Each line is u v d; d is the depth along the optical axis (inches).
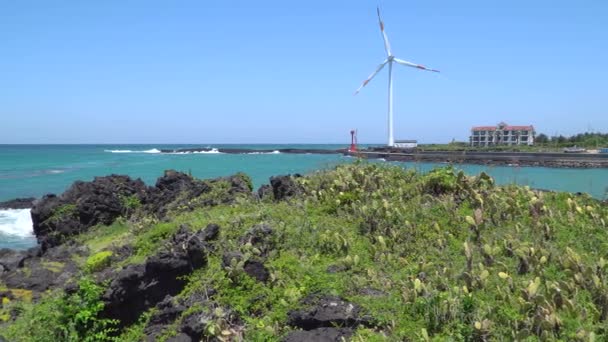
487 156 2691.9
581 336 289.6
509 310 317.7
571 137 4407.0
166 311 381.4
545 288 342.0
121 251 520.4
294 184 590.6
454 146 3850.9
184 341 350.0
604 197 658.2
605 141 4121.6
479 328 298.4
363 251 415.5
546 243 406.3
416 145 4173.2
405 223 446.9
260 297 367.2
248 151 5546.3
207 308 362.6
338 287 358.9
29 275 583.8
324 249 420.2
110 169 2861.7
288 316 345.1
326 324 335.0
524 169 2410.2
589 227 439.5
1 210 1366.9
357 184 530.3
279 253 413.1
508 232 427.2
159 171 2664.9
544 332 293.7
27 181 2197.3
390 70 3302.2
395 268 391.9
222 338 338.0
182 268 400.8
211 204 732.0
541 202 470.3
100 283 410.6
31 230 1139.9
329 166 637.3
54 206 904.3
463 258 393.1
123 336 386.9
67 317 390.3
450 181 512.1
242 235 427.8
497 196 478.6
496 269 375.2
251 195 681.6
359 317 332.5
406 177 561.3
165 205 871.1
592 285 343.0
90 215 896.3
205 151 5954.7
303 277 377.1
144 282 400.8
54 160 3986.2
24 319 424.5
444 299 329.4
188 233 422.3
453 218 452.4
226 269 386.9
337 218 478.9
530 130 4586.6
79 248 716.0
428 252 410.0
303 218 471.5
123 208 924.0
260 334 333.4
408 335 312.3
